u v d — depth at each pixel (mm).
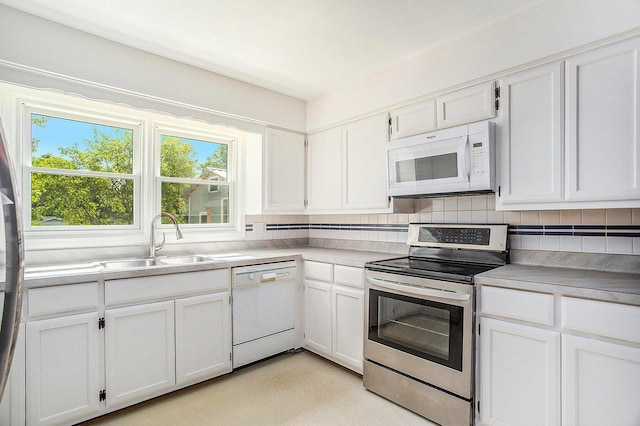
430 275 1986
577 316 1508
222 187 3256
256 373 2574
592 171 1699
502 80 2012
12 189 662
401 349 2125
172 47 2312
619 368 1410
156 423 1955
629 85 1591
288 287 2873
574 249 2025
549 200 1835
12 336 660
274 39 2207
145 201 2734
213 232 3135
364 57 2455
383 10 1898
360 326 2436
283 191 3199
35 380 1728
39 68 1950
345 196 2963
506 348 1715
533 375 1629
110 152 2615
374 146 2723
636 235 1835
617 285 1524
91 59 2133
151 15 1943
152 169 2777
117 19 1980
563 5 1756
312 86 2994
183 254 2908
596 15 1655
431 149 2240
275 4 1848
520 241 2227
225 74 2738
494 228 2271
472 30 2104
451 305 1895
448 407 1901
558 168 1803
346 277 2541
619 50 1613
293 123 3236
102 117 2543
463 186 2100
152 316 2117
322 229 3602
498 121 2029
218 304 2426
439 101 2309
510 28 1948
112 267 2424
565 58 1779
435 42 2250
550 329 1587
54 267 2115
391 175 2477
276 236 3510
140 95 2354
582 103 1726
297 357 2865
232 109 2801
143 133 2736
